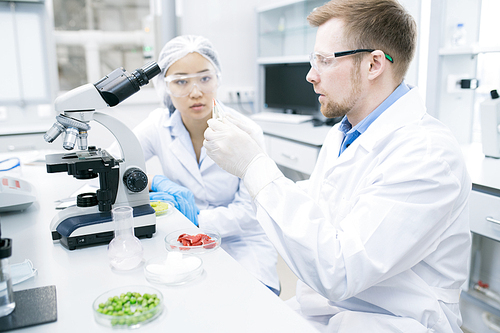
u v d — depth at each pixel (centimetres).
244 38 380
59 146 302
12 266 81
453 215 89
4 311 64
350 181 100
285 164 275
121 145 102
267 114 365
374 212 80
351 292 79
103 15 345
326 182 106
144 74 102
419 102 98
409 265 83
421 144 85
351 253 78
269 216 86
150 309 64
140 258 84
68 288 74
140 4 352
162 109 188
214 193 165
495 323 186
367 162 97
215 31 367
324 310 103
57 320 64
